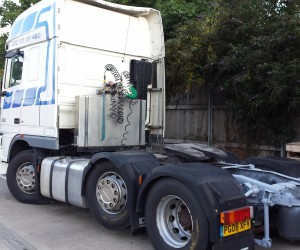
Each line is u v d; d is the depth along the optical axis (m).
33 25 7.04
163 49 7.43
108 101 6.57
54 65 6.45
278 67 7.73
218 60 8.95
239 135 9.73
